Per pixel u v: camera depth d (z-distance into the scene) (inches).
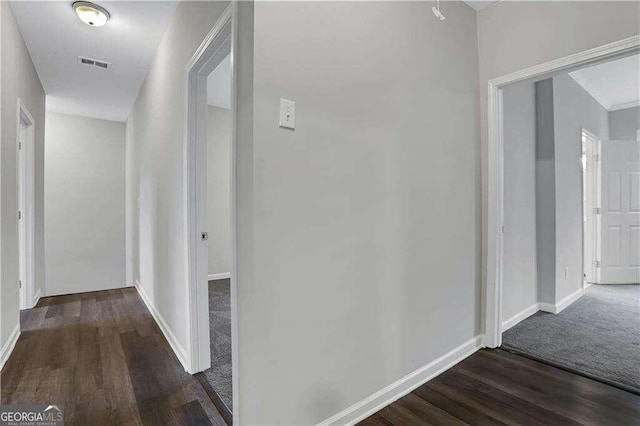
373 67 64.3
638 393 69.8
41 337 103.2
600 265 169.5
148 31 107.1
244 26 50.4
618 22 70.0
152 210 125.5
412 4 73.3
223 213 198.2
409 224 72.0
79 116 189.5
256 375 49.4
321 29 55.7
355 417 61.1
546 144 124.0
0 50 87.6
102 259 194.4
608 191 169.2
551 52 79.9
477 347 91.4
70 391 72.2
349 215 60.2
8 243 95.3
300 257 53.1
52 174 180.9
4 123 91.6
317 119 55.0
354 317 61.2
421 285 74.9
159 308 114.2
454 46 85.1
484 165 92.7
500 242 92.3
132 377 78.2
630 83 152.8
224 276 197.3
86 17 96.9
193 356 79.7
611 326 108.5
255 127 47.6
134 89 153.5
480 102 93.4
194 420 62.6
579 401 67.5
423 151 75.4
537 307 124.9
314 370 55.2
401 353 70.1
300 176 52.9
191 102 81.1
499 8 89.5
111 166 198.1
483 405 66.3
